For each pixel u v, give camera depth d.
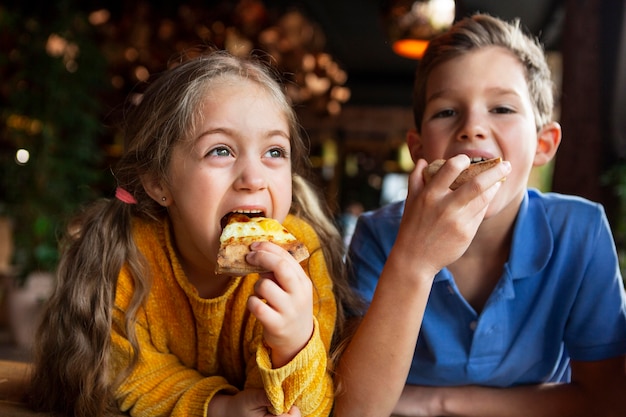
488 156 1.28
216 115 1.08
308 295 0.97
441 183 1.06
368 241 1.49
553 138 1.45
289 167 1.15
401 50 4.04
